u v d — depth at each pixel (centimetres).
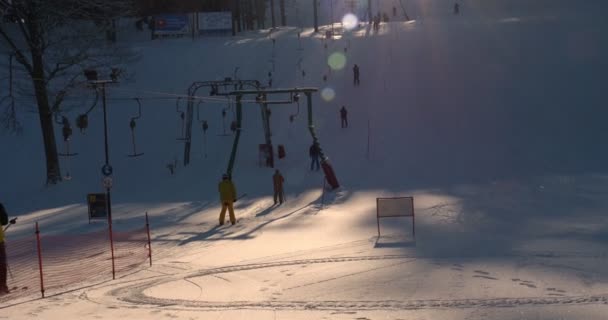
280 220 2094
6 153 4059
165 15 7256
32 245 1798
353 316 940
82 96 4709
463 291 1116
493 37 5825
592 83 4200
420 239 1659
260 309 1009
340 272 1307
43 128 3441
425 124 3672
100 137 4203
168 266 1452
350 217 2047
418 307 1000
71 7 3762
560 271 1255
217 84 3656
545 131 3391
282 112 4262
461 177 2656
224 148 3772
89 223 2209
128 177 3416
